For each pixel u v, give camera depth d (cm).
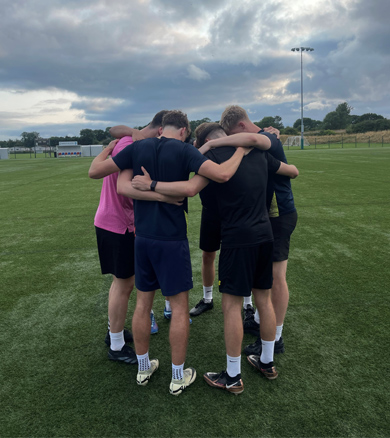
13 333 238
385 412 164
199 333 238
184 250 175
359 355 208
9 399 176
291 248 404
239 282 173
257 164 179
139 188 167
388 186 836
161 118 194
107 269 202
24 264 373
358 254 380
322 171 1191
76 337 233
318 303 272
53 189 966
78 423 161
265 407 169
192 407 170
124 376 194
